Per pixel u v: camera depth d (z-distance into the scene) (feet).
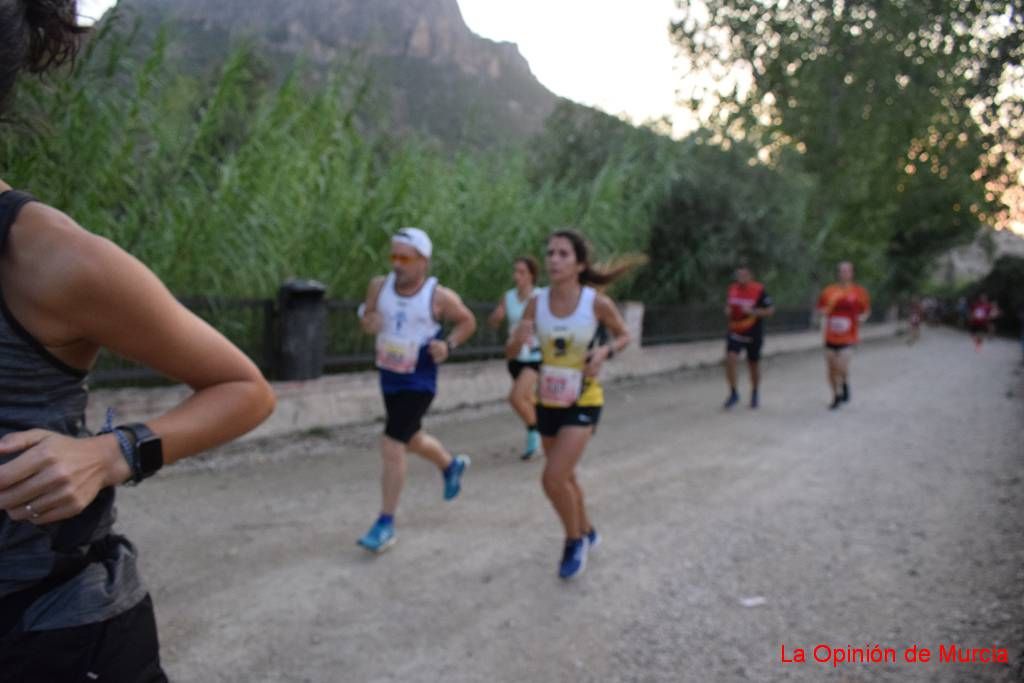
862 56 67.15
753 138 51.37
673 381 41.45
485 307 29.81
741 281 33.12
